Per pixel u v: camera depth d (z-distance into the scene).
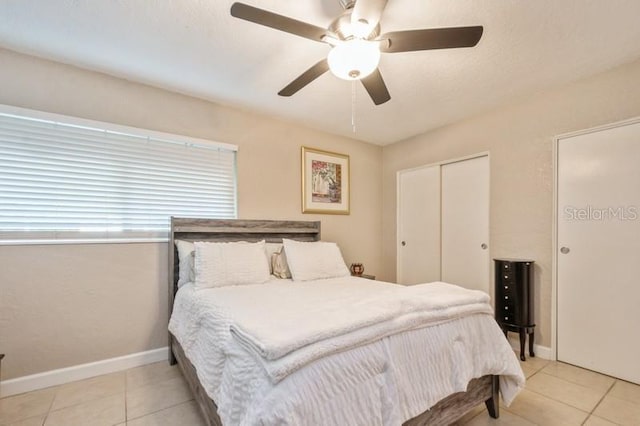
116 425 1.60
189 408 1.75
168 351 2.44
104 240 2.24
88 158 2.23
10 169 1.97
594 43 1.90
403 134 3.73
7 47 1.95
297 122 3.30
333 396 1.02
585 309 2.31
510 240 2.79
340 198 3.72
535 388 1.99
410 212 3.83
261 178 3.06
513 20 1.69
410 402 1.21
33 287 2.00
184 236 2.54
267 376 0.98
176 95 2.58
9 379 1.90
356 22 1.39
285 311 1.46
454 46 1.52
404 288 1.96
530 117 2.67
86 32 1.80
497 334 1.63
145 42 1.90
